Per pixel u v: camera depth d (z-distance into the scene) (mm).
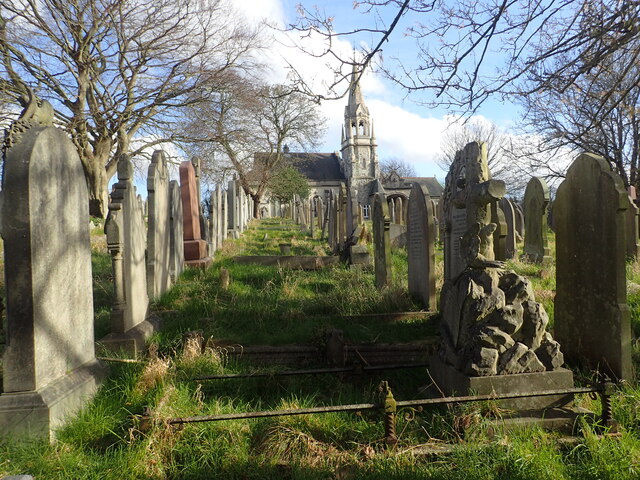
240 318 7000
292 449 3549
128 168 6195
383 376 5270
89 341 4645
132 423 3820
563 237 5695
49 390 3781
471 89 6062
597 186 5059
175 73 21641
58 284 4059
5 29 17250
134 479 3189
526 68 5844
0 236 3705
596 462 3285
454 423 3754
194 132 24531
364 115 81500
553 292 8117
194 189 11359
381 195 8727
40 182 3836
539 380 4035
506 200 13242
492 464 3316
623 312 4754
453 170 7395
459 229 6938
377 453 3480
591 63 5539
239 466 3371
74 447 3541
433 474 3205
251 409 4242
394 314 7090
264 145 26469
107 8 18766
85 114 20453
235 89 22219
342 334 5887
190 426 3691
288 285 8633
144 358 5379
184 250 10836
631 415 3938
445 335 4754
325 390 4934
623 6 4918
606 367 4957
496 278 4309
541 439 3584
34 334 3691
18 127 3805
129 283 5914
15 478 2721
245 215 28094
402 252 13469
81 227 4535
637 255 11625
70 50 19484
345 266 10852
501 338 4086
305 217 31938
